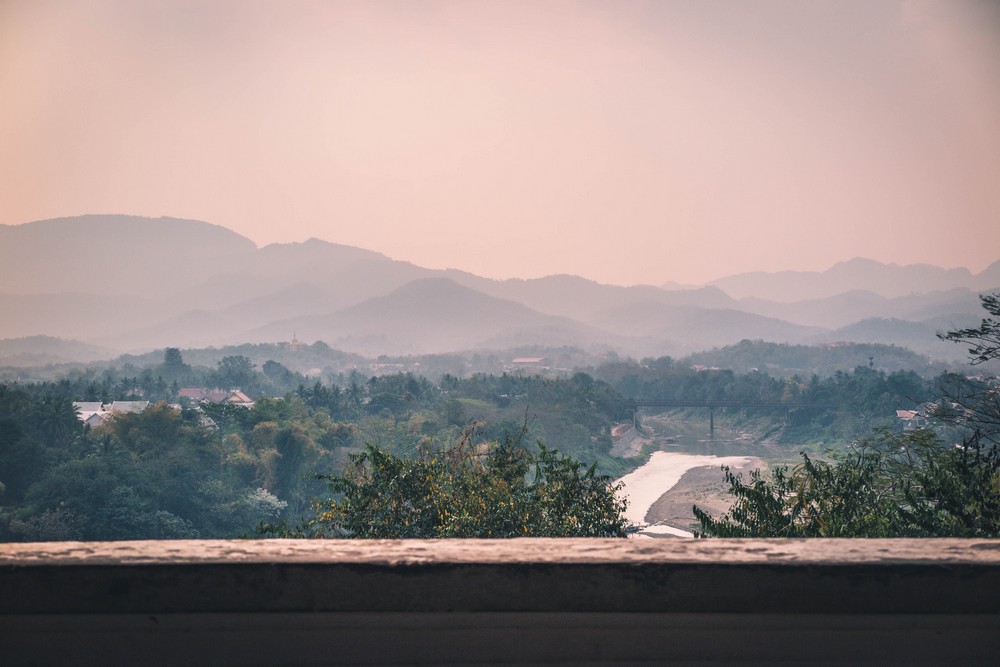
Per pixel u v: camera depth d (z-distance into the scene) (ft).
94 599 3.95
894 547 4.16
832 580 3.91
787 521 25.67
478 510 28.32
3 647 3.94
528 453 30.83
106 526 188.85
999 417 39.40
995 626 3.90
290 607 3.94
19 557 3.98
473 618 3.93
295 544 4.21
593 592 3.92
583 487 29.73
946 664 3.91
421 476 29.81
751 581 3.92
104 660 3.95
